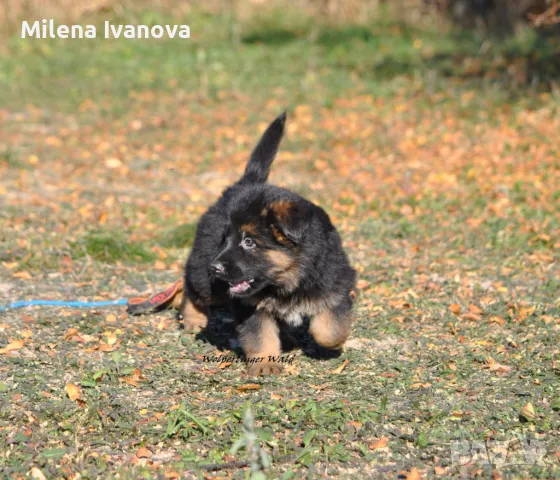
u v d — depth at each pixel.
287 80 19.81
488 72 19.17
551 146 13.86
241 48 22.81
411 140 14.89
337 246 6.61
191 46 22.97
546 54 20.02
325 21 25.30
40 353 6.96
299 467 5.16
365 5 25.67
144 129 16.47
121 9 24.98
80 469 5.07
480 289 8.52
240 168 14.02
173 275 9.20
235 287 6.20
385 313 7.93
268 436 5.43
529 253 9.65
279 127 7.63
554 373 6.50
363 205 11.65
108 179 13.46
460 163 13.31
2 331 7.41
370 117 16.66
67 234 10.35
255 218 6.20
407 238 10.37
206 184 13.23
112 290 8.73
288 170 13.77
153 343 7.29
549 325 7.50
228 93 18.95
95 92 19.27
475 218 10.88
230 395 6.18
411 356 6.93
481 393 6.18
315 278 6.33
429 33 23.89
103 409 5.87
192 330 7.60
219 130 16.12
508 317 7.75
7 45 22.61
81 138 15.91
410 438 5.48
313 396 6.17
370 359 6.89
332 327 6.54
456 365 6.70
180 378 6.50
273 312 6.59
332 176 13.39
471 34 23.31
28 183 13.06
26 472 5.06
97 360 6.84
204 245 7.09
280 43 23.36
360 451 5.36
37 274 9.12
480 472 5.05
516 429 5.61
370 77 19.84
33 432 5.52
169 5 25.89
